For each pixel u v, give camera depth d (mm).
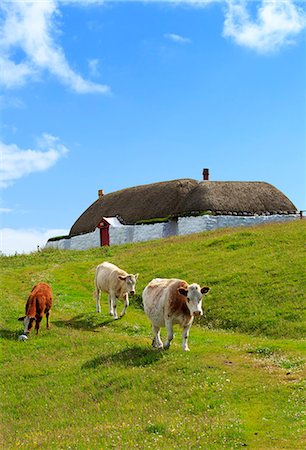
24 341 28031
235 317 32375
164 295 23172
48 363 25094
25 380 23719
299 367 20781
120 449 14953
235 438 15328
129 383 20734
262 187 77188
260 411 17078
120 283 32312
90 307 35906
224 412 17109
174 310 22875
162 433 16141
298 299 32969
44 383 22875
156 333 24234
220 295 35875
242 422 16297
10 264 54625
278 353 22953
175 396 18891
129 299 38281
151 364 22172
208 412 17281
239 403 17859
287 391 18344
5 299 35719
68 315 33500
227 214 70062
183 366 21219
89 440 16266
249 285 36500
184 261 45000
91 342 27172
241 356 22875
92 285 43125
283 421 16203
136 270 45031
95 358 24328
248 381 19484
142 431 16359
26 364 25250
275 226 53156
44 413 20312
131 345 25641
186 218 70500
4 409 21281
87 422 18438
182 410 17797
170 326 23016
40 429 18797
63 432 17703
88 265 49938
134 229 75125
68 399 20922
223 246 47750
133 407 18781
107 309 35719
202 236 56719
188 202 73188
